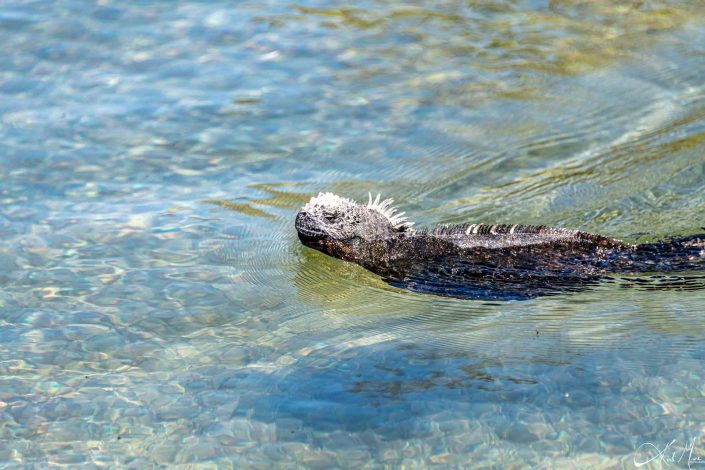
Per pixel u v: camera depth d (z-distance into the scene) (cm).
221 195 1520
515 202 1473
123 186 1541
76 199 1495
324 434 917
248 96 1845
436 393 975
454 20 2195
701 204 1427
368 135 1714
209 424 943
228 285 1254
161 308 1191
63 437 933
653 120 1734
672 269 1232
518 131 1720
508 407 945
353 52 2030
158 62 1964
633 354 1032
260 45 2048
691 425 905
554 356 1038
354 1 2273
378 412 946
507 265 1252
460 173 1581
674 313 1118
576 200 1469
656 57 2009
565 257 1265
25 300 1209
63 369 1054
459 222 1412
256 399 981
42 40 2027
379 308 1182
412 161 1622
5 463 896
